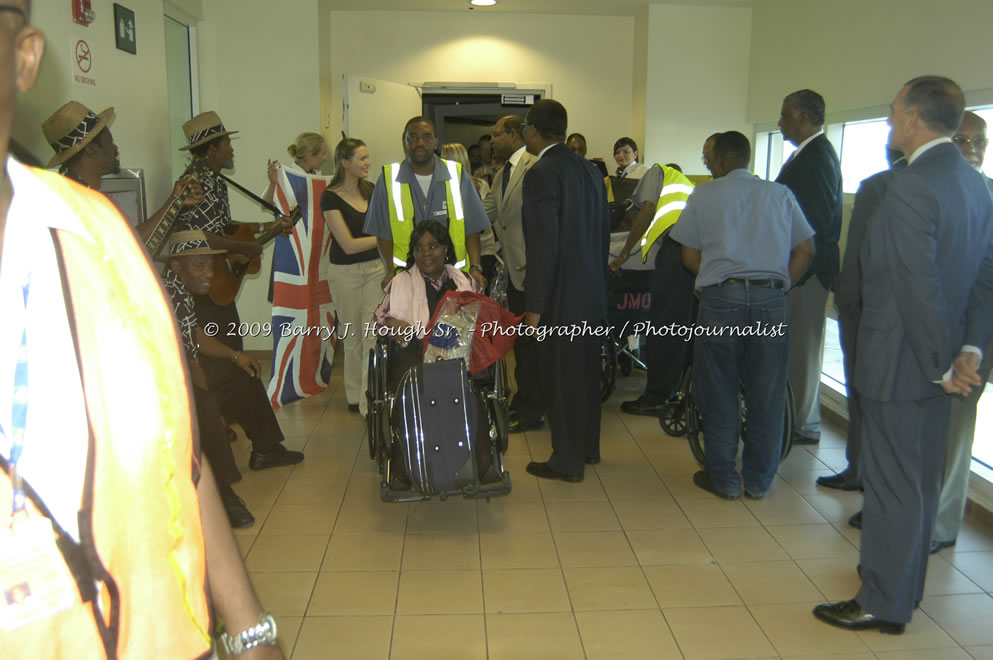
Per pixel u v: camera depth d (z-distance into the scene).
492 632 2.45
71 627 0.61
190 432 0.72
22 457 0.59
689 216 3.40
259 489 3.61
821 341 4.13
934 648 2.36
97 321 0.65
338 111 6.98
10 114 0.57
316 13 5.73
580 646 2.37
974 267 2.22
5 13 0.56
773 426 3.40
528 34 7.20
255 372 3.69
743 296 3.24
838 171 3.85
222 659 0.86
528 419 4.50
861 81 4.73
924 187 2.14
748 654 2.33
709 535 3.14
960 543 3.04
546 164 3.45
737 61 6.74
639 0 6.58
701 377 3.42
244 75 5.75
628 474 3.81
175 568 0.69
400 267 3.99
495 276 4.74
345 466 3.90
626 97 7.32
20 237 0.62
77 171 2.76
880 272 2.25
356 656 2.32
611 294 4.69
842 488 3.59
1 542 0.58
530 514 3.35
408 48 7.15
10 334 0.59
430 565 2.89
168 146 4.19
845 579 2.79
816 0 5.38
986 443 3.53
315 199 4.61
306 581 2.77
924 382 2.24
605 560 2.93
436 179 3.98
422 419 2.97
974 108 3.69
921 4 4.05
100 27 3.36
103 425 0.63
